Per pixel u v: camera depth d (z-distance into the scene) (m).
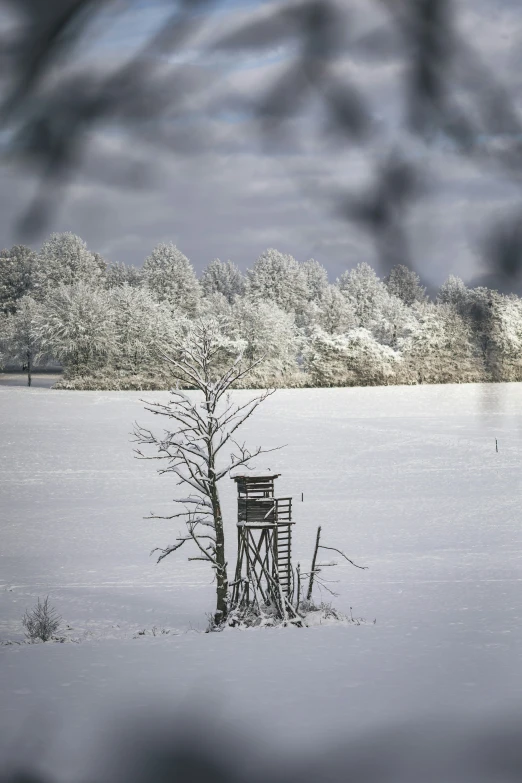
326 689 12.55
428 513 45.62
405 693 11.70
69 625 25.69
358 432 80.75
